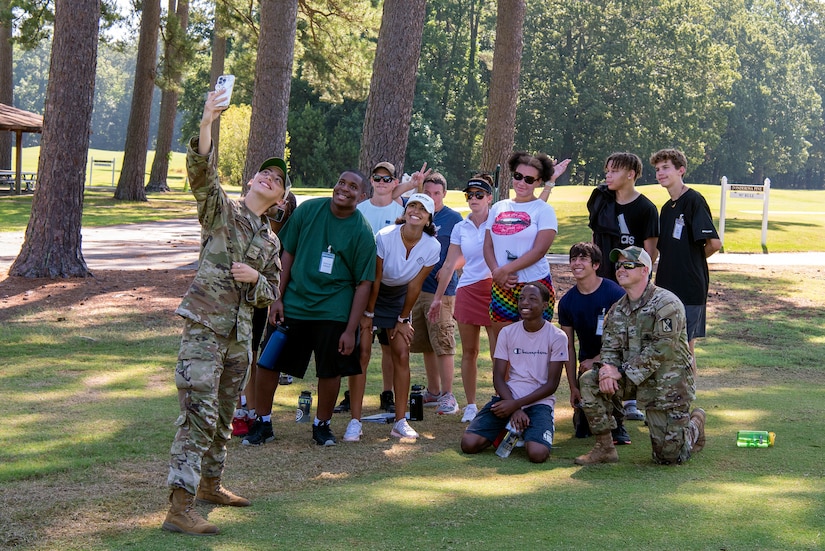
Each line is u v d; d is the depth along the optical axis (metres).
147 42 32.94
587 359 6.41
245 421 6.27
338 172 59.88
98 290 12.58
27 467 5.19
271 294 4.43
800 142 81.12
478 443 5.90
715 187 40.22
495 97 17.53
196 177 4.15
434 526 4.20
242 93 55.16
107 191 39.59
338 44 34.91
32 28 31.39
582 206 29.33
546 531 4.09
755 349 10.60
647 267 5.54
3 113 34.25
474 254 6.88
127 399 7.10
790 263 18.47
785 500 4.59
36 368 8.12
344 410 7.13
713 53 62.72
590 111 62.22
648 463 5.65
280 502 4.65
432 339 7.15
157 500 4.66
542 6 64.38
